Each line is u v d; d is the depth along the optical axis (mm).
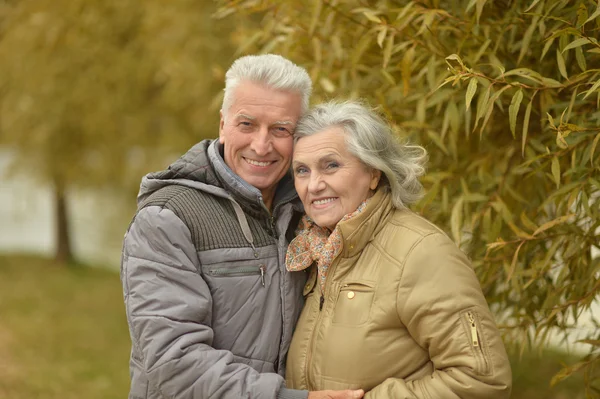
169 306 1939
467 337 1843
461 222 2723
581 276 2691
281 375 2094
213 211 2076
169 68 6949
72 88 8414
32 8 7895
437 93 2629
